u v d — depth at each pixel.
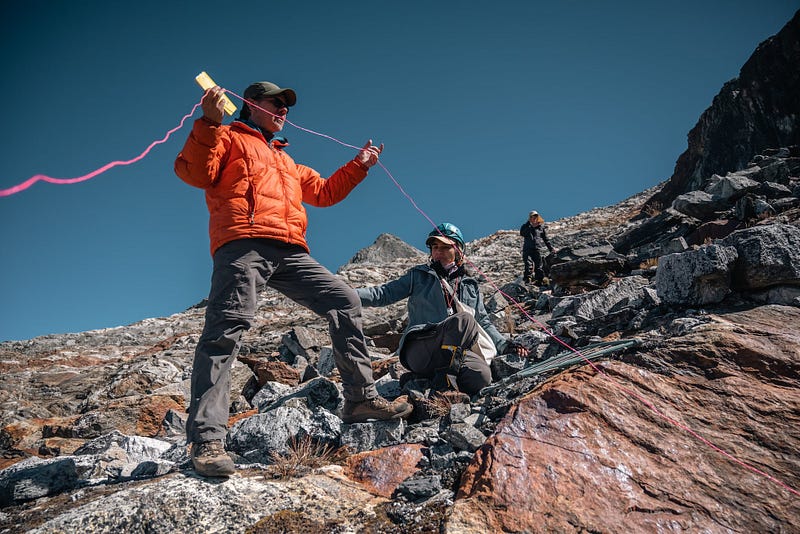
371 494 2.92
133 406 6.53
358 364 3.47
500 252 21.47
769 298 4.21
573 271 8.56
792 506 2.53
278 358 9.84
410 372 4.55
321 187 3.73
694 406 3.17
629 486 2.66
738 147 15.70
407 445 3.31
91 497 2.85
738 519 2.49
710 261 4.33
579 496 2.60
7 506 2.95
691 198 9.93
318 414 3.77
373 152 3.77
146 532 2.44
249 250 3.01
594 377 3.38
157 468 3.15
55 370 12.97
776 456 2.80
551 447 2.89
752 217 7.62
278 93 3.33
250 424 3.65
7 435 6.40
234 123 3.24
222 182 3.07
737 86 15.98
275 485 2.83
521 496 2.60
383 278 22.12
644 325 4.66
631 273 8.33
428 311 4.60
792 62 13.66
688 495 2.61
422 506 2.69
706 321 4.03
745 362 3.41
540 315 8.05
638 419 3.06
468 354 4.30
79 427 6.28
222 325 2.94
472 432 3.23
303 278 3.29
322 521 2.60
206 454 2.75
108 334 19.06
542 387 3.52
